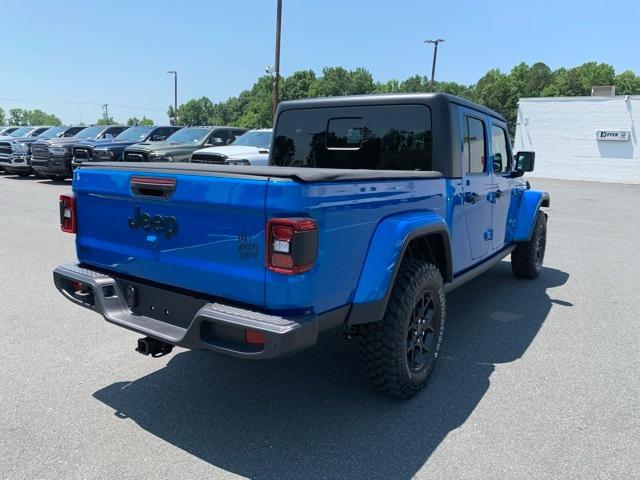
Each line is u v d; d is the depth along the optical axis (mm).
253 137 14625
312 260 2658
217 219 2840
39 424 3221
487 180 5051
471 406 3535
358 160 4711
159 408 3453
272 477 2760
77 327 4812
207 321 2803
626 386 3855
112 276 3518
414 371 3588
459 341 4730
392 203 3316
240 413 3410
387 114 4500
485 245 5246
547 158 34562
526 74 117562
